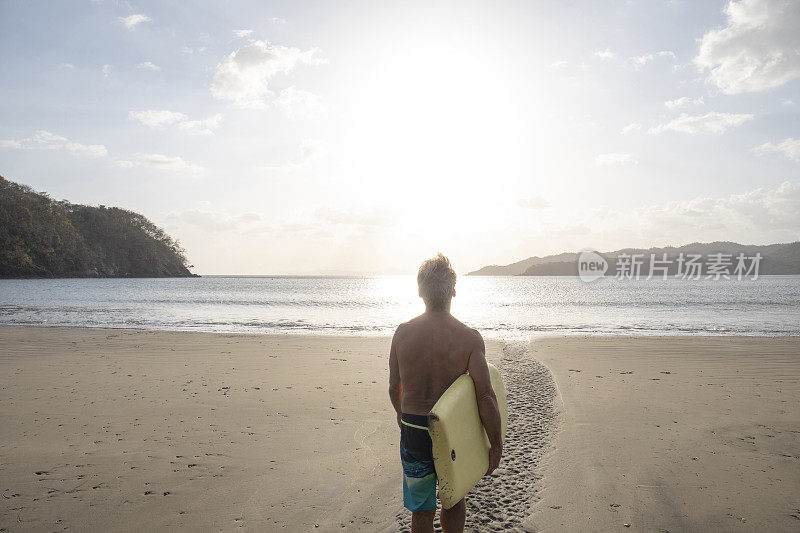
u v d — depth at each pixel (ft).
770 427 17.42
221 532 10.28
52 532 10.21
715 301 115.44
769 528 10.27
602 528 10.28
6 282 274.36
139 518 10.86
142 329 51.39
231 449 15.34
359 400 21.47
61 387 23.85
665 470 13.47
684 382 25.27
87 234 433.07
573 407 20.26
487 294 178.40
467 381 7.66
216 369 28.68
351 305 104.37
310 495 12.09
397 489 12.42
